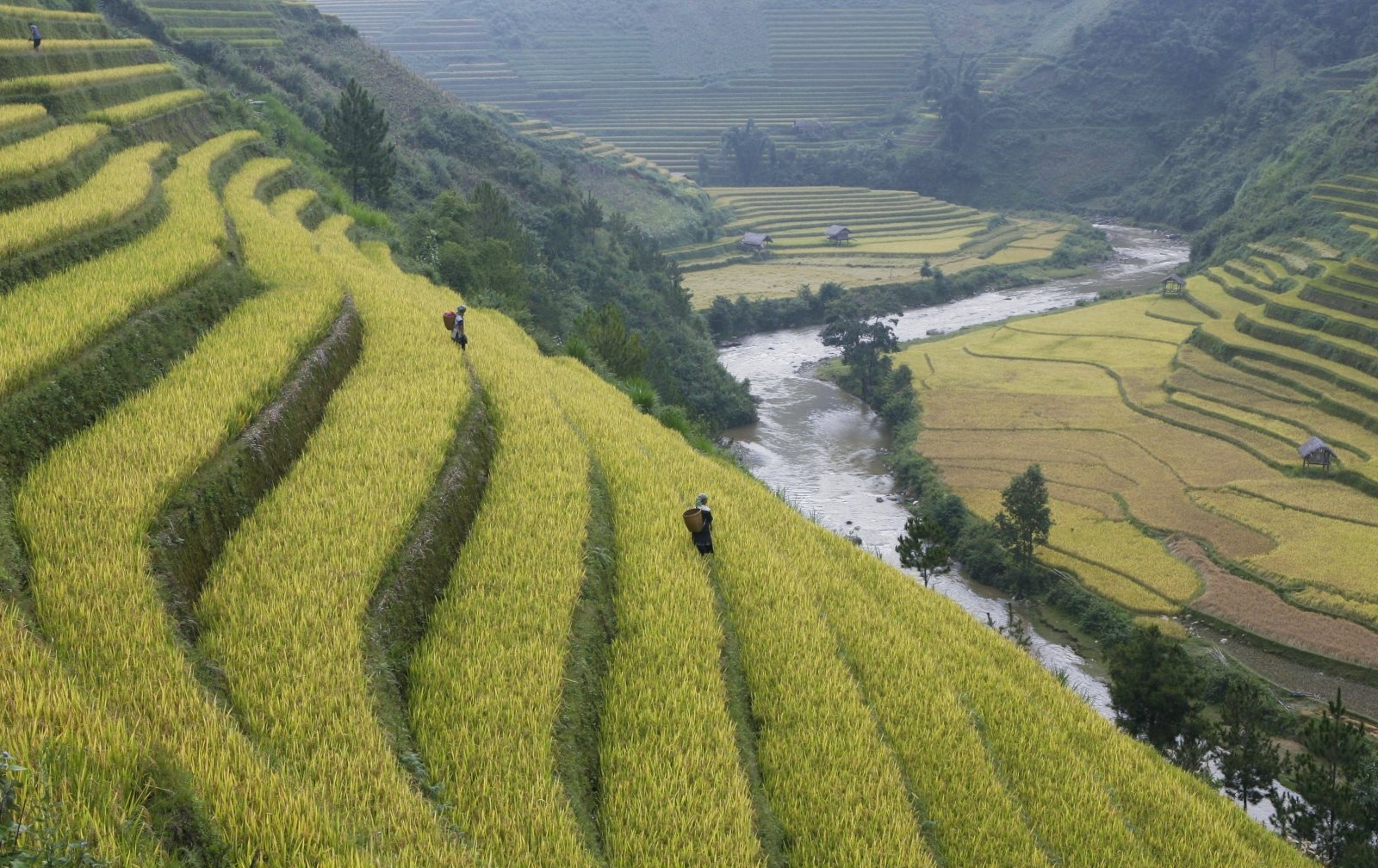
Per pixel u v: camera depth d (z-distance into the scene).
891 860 13.62
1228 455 76.06
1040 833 16.70
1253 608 54.28
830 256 162.50
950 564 64.50
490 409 26.14
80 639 11.40
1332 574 56.56
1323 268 108.69
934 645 23.38
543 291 75.62
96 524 13.58
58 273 23.44
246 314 24.31
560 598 16.84
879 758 16.00
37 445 15.58
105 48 59.28
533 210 107.19
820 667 18.50
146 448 15.82
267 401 19.20
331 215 54.00
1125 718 39.28
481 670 14.55
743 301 126.19
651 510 23.09
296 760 11.12
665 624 18.05
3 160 31.55
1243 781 35.78
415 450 19.70
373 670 13.35
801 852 13.67
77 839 7.64
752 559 22.77
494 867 10.62
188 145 53.25
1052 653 54.00
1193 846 18.34
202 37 101.69
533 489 21.39
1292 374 89.31
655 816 13.02
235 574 14.43
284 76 103.25
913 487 75.06
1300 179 137.12
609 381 48.75
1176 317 115.31
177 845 8.67
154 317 21.00
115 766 8.84
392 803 10.77
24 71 48.66
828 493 75.31
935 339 116.00
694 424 49.81
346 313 26.89
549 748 13.23
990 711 20.69
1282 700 47.72
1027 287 149.12
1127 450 78.31
